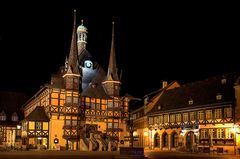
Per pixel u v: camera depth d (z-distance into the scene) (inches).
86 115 2363.4
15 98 3260.3
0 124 2965.1
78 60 2372.0
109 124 2429.9
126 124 2498.8
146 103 2694.4
